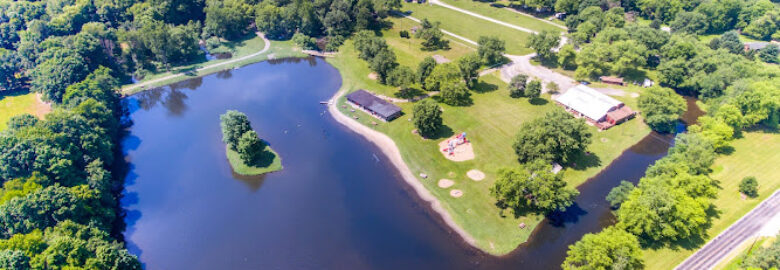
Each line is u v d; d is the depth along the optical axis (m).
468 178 129.00
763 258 90.44
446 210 117.69
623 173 131.25
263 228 115.75
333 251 108.12
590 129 152.12
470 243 107.81
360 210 120.50
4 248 85.50
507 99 172.88
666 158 125.00
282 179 133.50
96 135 133.50
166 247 110.38
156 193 128.88
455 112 163.88
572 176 129.25
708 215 111.50
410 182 129.25
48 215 98.69
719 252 99.94
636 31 199.12
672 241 102.81
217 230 115.38
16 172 111.56
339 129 157.62
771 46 197.62
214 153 147.00
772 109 145.38
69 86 156.12
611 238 91.75
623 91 176.25
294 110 171.50
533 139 126.88
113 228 115.94
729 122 141.00
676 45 182.38
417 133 151.38
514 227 111.38
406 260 104.56
